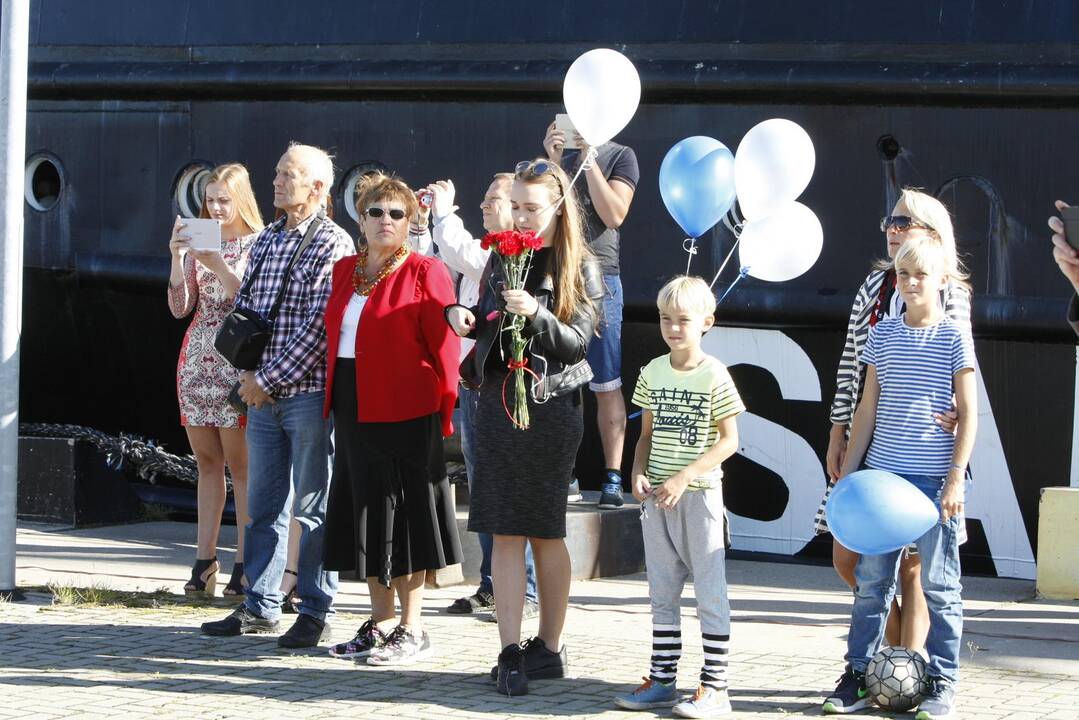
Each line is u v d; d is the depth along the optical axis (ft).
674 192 20.58
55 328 35.32
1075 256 15.79
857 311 18.25
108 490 32.19
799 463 28.09
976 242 26.23
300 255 21.15
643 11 28.32
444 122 29.99
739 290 27.96
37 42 34.24
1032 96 25.45
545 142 23.11
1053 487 25.39
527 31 29.19
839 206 27.17
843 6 26.89
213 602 23.58
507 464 18.35
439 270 20.02
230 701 17.83
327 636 20.92
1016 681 18.74
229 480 32.45
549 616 18.94
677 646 17.70
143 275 32.94
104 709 17.43
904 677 17.11
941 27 26.22
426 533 19.57
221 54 32.12
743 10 27.63
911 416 16.92
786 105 27.40
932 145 26.40
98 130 33.60
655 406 17.83
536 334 18.06
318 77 30.68
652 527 17.80
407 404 19.48
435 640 21.16
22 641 20.89
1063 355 25.95
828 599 24.23
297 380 20.68
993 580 26.16
